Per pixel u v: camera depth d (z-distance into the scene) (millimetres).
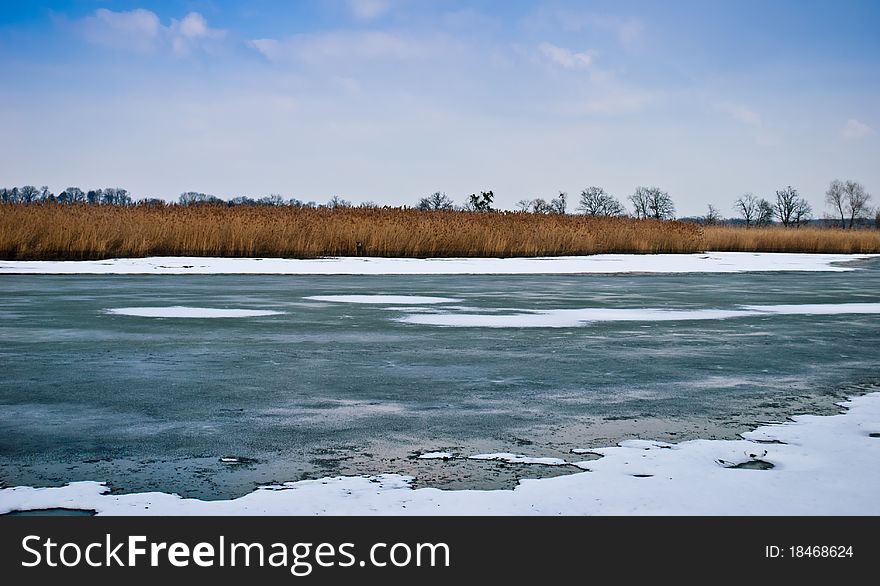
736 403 6867
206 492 4547
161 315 12984
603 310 14570
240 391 7215
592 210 122875
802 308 15273
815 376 8141
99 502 4383
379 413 6422
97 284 19266
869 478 4812
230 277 22375
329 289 18703
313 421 6145
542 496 4488
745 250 50500
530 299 16719
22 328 11281
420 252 33188
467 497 4484
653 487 4637
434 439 5668
